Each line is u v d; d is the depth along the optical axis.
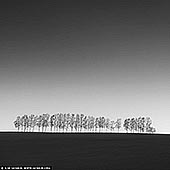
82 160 20.03
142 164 18.84
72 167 17.97
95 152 23.30
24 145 26.44
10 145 26.36
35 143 27.83
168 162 19.23
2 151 23.27
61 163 19.22
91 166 18.36
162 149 24.19
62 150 24.09
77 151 23.67
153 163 19.11
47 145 26.67
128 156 21.55
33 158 20.41
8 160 19.78
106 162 19.56
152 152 23.03
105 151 23.61
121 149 24.58
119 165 18.52
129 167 18.00
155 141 28.03
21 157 20.81
